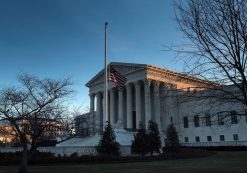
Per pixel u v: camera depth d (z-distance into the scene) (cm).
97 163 3831
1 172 2847
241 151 6481
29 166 3447
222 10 1513
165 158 4488
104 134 4547
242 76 1490
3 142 5928
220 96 1672
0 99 2856
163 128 7838
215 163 3681
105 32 4603
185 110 6197
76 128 3231
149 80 8319
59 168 3189
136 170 2952
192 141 8688
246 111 1844
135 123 9256
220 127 8131
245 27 1488
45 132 3141
